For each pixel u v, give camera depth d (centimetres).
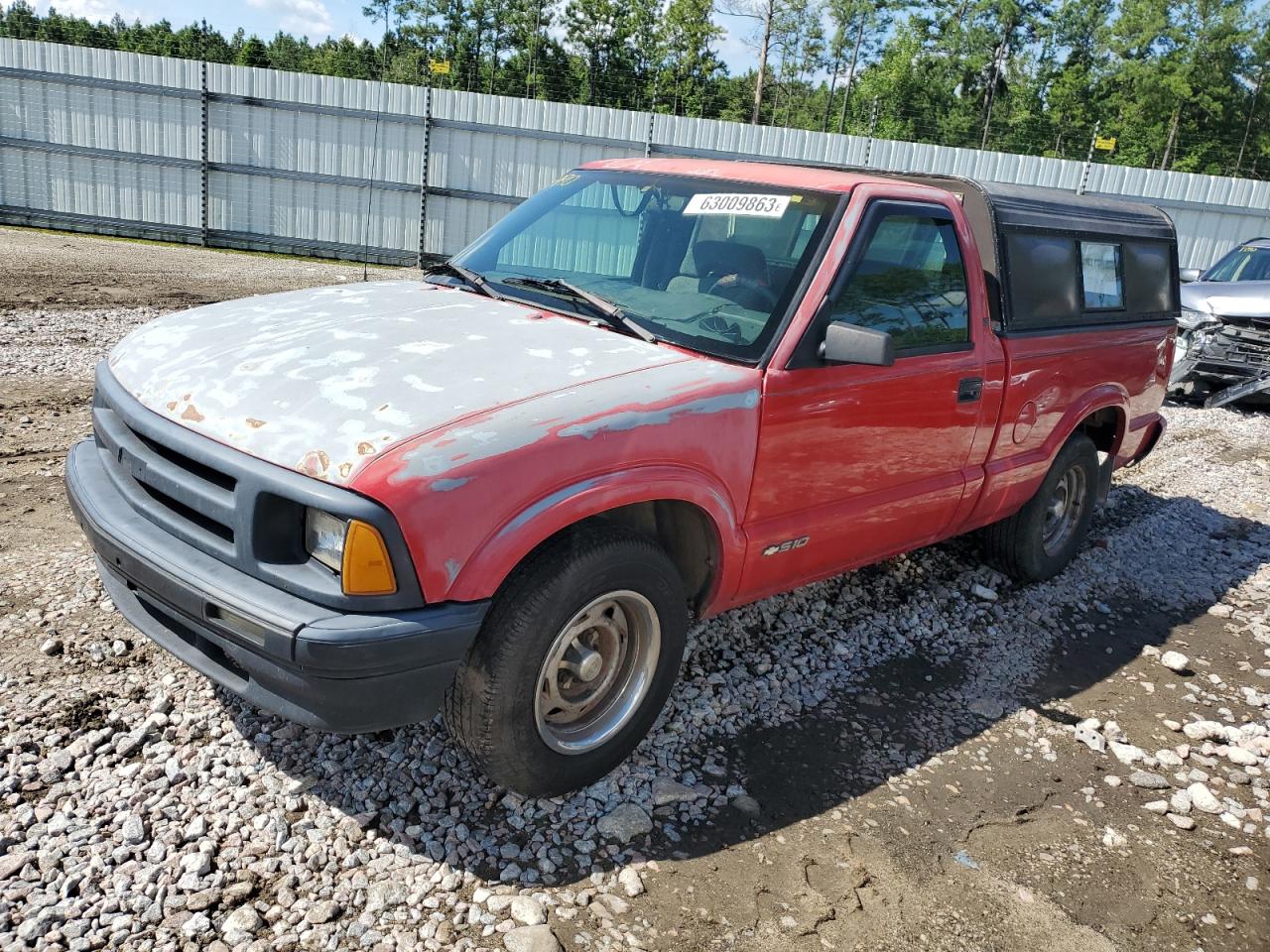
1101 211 513
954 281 403
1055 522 533
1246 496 761
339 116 1819
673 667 323
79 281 1268
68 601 389
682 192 390
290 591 251
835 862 298
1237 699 435
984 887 296
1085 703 419
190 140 1828
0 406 666
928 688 414
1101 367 503
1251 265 1148
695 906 272
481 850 282
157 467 279
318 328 321
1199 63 6938
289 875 263
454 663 256
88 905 245
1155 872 312
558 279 378
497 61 6462
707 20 5912
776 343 331
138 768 296
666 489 297
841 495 370
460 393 276
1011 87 7238
